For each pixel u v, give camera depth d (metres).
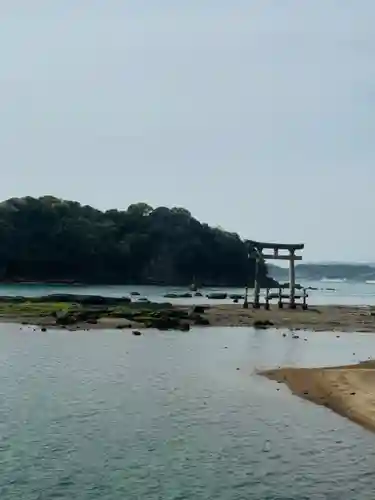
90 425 29.03
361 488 21.67
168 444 26.30
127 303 101.12
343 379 39.31
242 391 36.78
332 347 59.09
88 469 23.27
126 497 20.77
